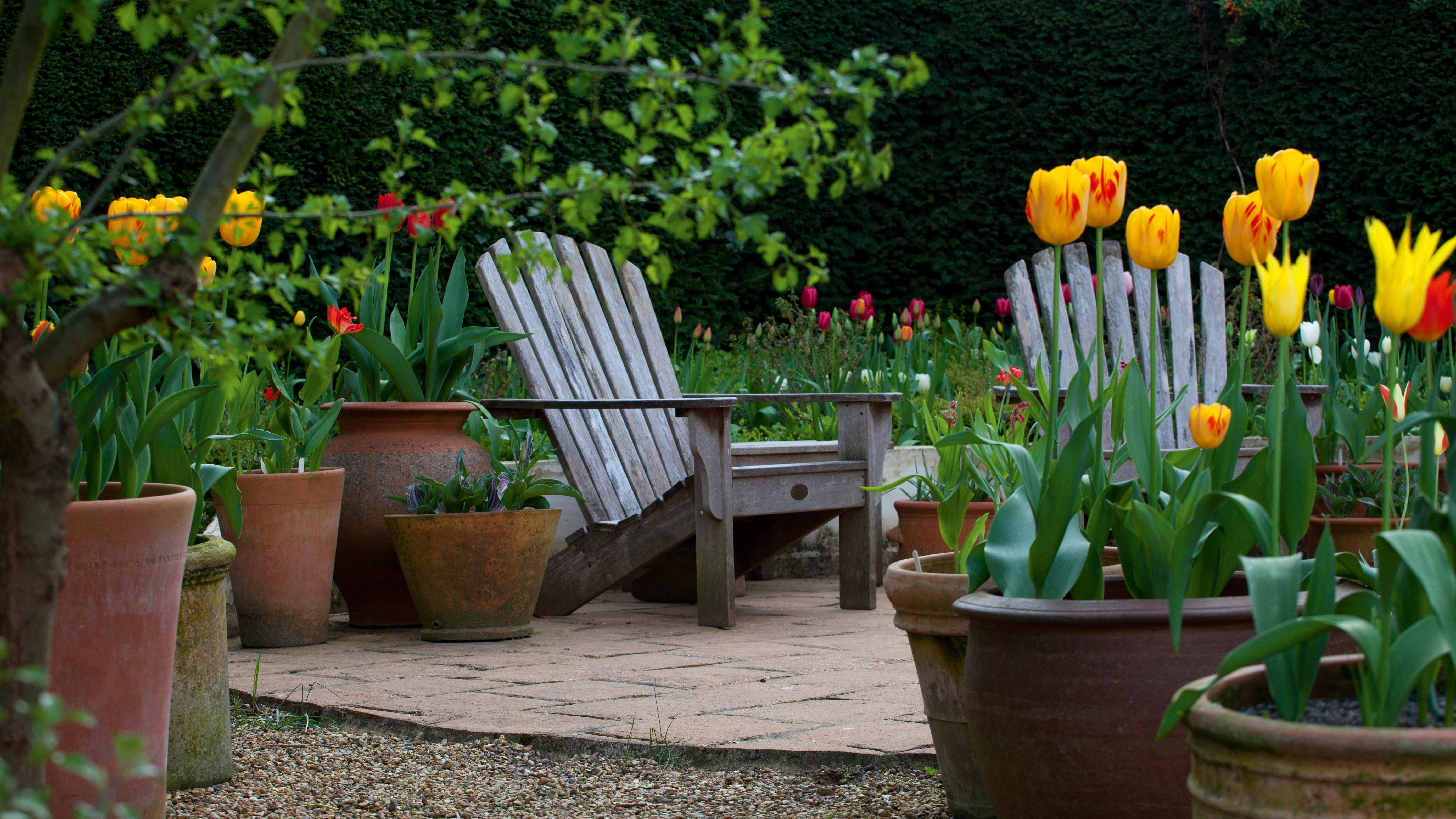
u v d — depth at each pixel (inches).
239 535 96.2
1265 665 50.4
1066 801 65.2
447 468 162.9
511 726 104.3
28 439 46.0
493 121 308.7
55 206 45.6
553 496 197.5
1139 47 382.9
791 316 289.4
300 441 160.6
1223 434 71.2
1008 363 245.6
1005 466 119.5
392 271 293.3
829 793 88.0
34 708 37.8
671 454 191.8
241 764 96.3
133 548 70.4
